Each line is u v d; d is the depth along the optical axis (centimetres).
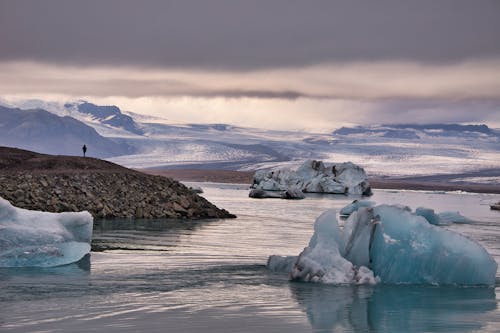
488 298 1831
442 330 1479
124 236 3109
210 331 1408
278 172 12056
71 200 4109
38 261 2205
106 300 1691
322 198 9325
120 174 4528
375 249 2089
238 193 9756
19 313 1533
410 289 1938
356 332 1441
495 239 3662
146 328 1421
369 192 11762
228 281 1994
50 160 5059
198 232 3416
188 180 18488
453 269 2025
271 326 1466
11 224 2273
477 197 12988
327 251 2077
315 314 1590
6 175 4247
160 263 2312
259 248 2823
